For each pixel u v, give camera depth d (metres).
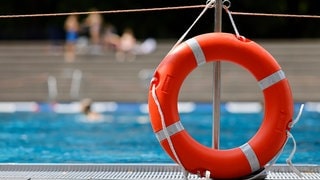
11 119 22.09
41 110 24.70
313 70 28.70
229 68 27.88
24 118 22.34
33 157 13.55
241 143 15.96
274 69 8.83
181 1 38.44
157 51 30.48
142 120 21.61
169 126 8.69
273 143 8.74
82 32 33.41
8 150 14.78
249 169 8.70
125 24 38.97
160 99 8.73
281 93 8.79
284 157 13.16
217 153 8.71
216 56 8.81
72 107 25.05
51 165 9.95
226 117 22.30
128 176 9.38
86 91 27.89
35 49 30.66
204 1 37.88
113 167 9.87
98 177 9.27
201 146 8.78
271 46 29.72
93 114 22.47
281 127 8.76
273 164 9.27
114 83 28.16
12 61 29.75
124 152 14.34
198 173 8.73
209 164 8.65
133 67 29.11
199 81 27.22
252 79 27.23
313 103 25.69
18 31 39.03
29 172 9.71
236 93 26.83
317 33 39.03
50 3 39.00
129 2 38.88
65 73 28.95
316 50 29.36
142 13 39.09
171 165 9.82
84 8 38.62
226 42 8.81
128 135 17.80
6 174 9.51
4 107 25.62
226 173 8.68
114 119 21.91
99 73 28.92
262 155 8.72
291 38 39.31
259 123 20.39
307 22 39.00
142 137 17.31
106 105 26.06
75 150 14.79
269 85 8.79
